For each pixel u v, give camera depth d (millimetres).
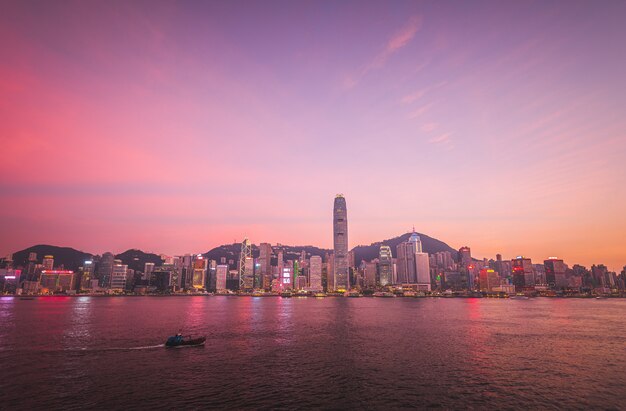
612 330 129375
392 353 83375
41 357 77875
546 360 76812
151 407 49094
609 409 49000
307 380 61281
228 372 66062
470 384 59281
